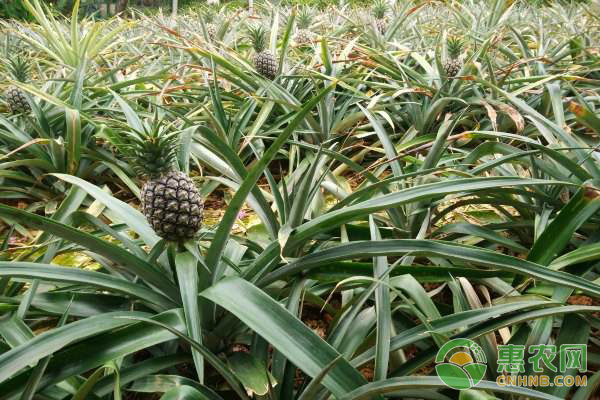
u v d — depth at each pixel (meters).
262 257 1.07
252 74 2.22
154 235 1.17
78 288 1.19
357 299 1.06
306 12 3.84
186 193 1.02
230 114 2.31
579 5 4.00
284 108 2.14
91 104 2.15
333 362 0.75
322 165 1.84
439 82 2.29
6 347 1.01
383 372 0.92
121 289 1.01
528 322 1.10
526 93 2.22
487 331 0.94
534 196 1.36
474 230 1.36
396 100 2.42
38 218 0.91
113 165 1.97
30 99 1.99
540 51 2.46
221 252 1.02
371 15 3.38
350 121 2.20
